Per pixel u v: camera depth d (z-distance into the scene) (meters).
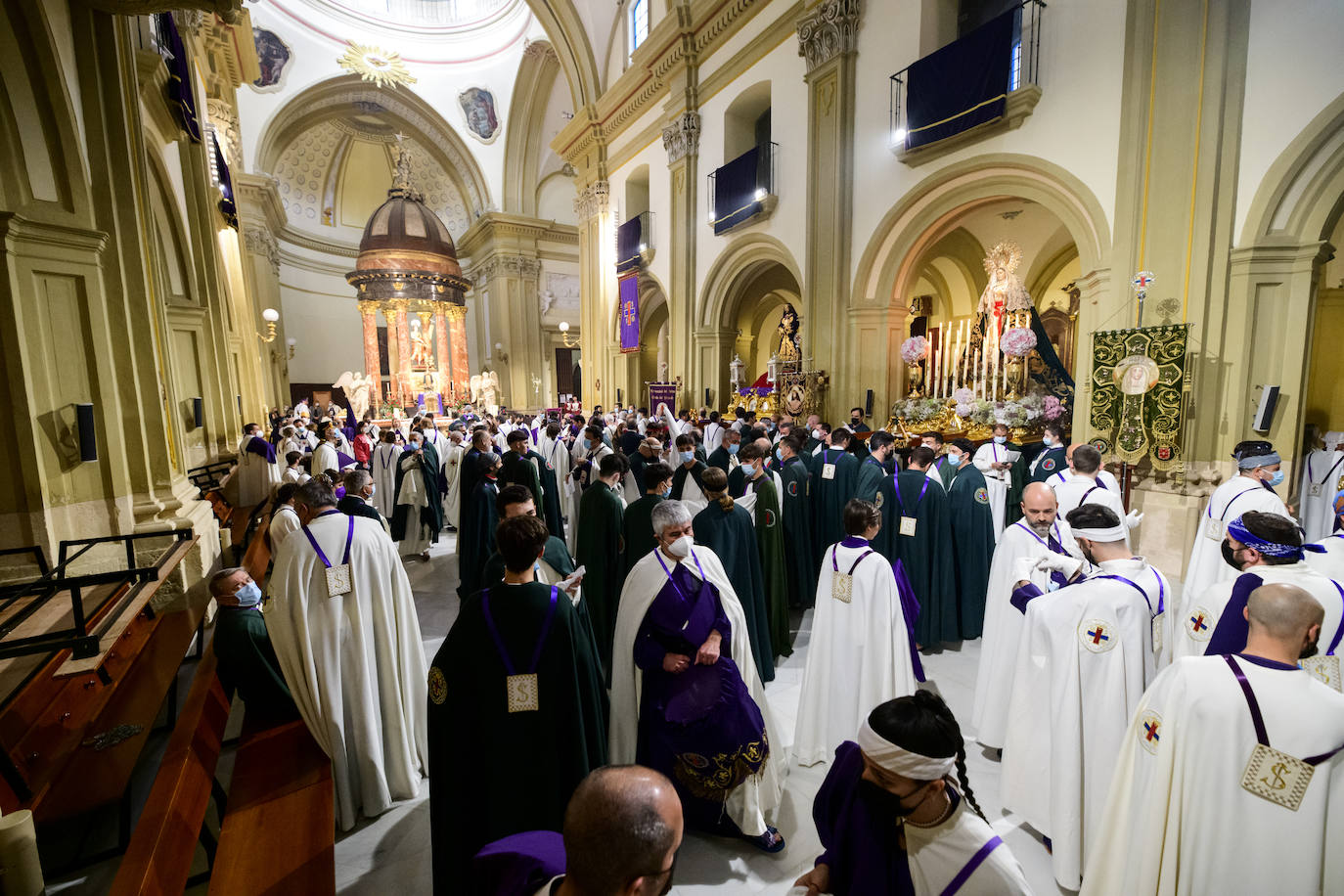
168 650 4.01
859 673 3.13
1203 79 5.98
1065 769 2.44
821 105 10.55
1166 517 6.33
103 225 4.70
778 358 11.93
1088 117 7.03
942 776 1.29
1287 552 2.20
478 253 30.67
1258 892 1.59
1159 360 6.05
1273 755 1.56
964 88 8.09
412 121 27.61
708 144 13.80
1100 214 6.92
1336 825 1.53
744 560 3.57
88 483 4.52
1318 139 5.43
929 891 1.33
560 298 30.12
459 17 26.25
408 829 2.95
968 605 4.93
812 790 3.21
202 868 2.76
